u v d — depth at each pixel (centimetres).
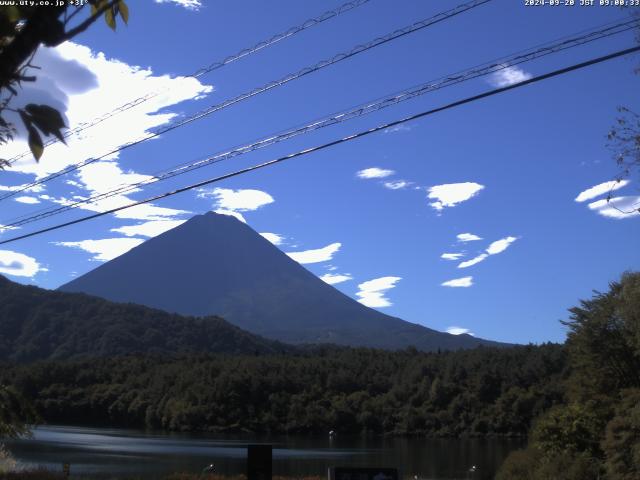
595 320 4994
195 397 14675
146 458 7862
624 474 3819
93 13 284
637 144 1207
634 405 4116
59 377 16625
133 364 17438
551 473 4228
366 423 13725
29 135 275
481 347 15888
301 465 7519
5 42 268
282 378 14962
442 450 10112
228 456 8281
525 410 12219
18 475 3650
